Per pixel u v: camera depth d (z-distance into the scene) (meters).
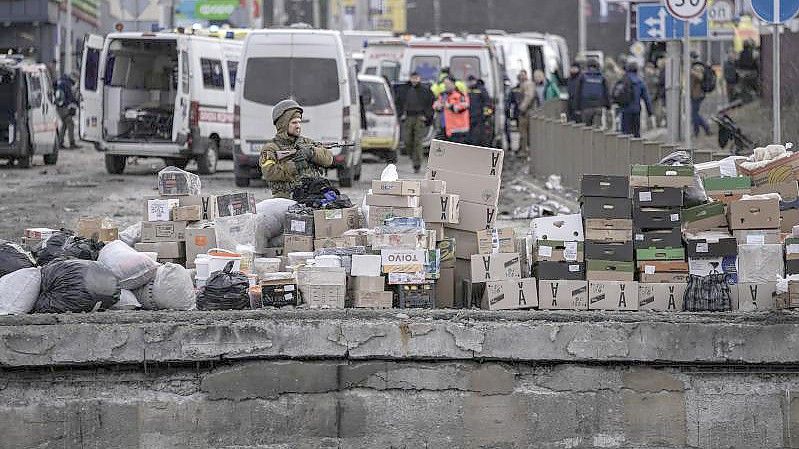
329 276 30.02
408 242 30.62
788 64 89.31
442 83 89.25
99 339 26.91
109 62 84.44
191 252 33.66
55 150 97.31
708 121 112.06
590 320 28.12
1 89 91.19
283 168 37.41
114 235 35.00
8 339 26.81
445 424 27.30
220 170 92.69
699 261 31.08
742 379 27.64
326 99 74.94
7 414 26.91
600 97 96.12
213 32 89.25
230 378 27.11
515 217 57.88
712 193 32.38
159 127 85.31
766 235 31.03
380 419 27.23
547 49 134.38
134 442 27.06
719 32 107.75
